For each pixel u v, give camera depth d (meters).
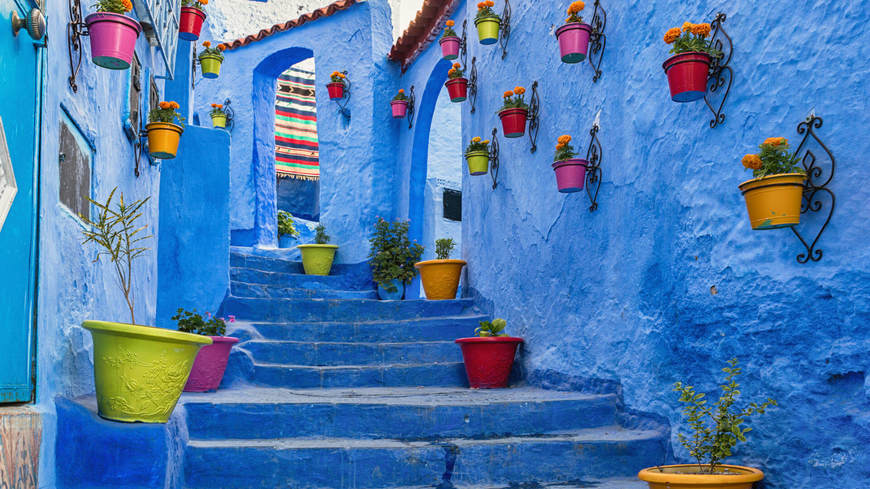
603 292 4.70
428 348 6.07
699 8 3.80
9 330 2.32
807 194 3.01
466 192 7.51
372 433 4.16
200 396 4.51
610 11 4.76
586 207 4.96
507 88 6.48
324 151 9.63
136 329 2.97
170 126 4.56
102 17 2.93
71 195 3.11
